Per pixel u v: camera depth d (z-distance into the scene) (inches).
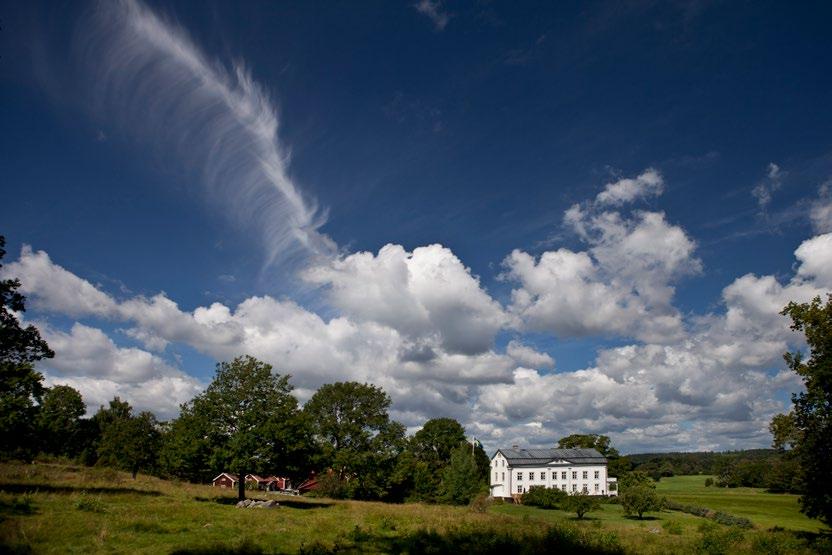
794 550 887.1
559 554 800.9
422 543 815.7
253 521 948.0
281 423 1562.5
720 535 979.3
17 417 1183.6
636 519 2529.5
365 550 740.7
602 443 5782.5
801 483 1125.7
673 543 969.5
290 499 1866.4
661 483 6584.6
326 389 2346.2
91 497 1112.8
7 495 997.8
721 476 6107.3
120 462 2426.2
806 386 1141.7
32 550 598.9
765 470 5531.5
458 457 2559.1
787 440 1145.4
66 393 3176.7
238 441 1478.8
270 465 1529.3
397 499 2524.6
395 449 2369.6
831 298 1144.8
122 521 815.7
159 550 642.2
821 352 1144.8
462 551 781.3
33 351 1241.4
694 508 2992.1
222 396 1552.7
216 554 633.6
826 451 1079.0
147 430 2474.2
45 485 1364.4
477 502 1950.1
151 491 1565.0
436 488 2588.6
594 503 2586.1
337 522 1014.4
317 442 2261.3
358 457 2233.0
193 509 1072.2
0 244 1131.3
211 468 1518.2
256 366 1619.1
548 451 4982.8
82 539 676.1
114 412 3769.7
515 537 911.7
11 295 1165.1
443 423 3718.0
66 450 3198.8
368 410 2352.4
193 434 1525.6
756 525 2143.2
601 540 900.0
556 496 3280.0
